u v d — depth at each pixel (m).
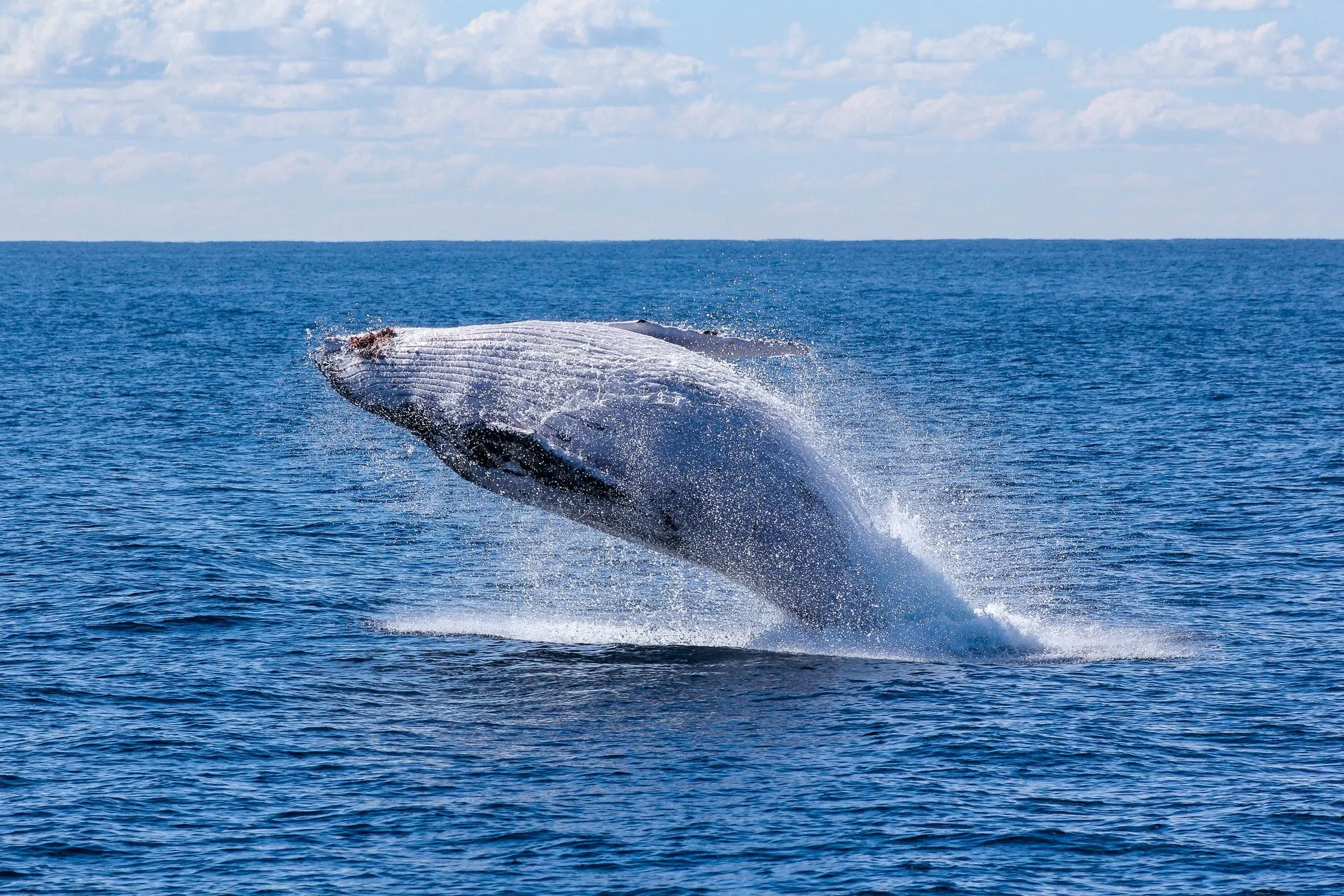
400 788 80.06
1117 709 90.06
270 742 86.69
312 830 75.00
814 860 71.44
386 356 98.12
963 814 75.81
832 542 99.44
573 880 69.81
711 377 96.44
